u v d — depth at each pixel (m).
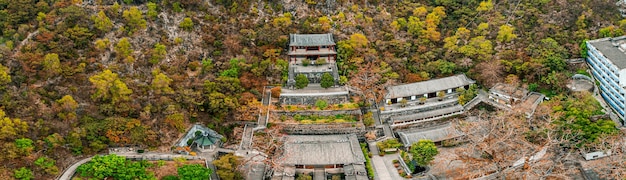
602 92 149.75
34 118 117.81
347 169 122.19
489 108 146.12
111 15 146.12
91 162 112.88
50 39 134.38
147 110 127.06
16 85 123.81
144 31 146.50
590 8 170.75
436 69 152.50
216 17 157.62
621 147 123.88
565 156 129.00
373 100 146.50
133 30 144.88
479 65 152.25
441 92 147.12
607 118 140.00
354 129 136.38
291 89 147.00
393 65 152.38
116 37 142.88
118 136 120.38
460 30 161.38
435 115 142.88
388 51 156.88
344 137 131.50
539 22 165.38
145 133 122.31
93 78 126.19
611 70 142.62
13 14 138.88
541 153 128.50
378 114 142.88
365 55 154.00
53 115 119.94
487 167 121.12
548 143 122.69
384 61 153.50
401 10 169.12
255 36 155.25
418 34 161.38
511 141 126.88
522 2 173.88
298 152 124.56
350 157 123.56
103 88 125.19
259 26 158.88
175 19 152.50
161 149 123.81
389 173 124.94
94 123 121.38
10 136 111.12
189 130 130.00
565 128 131.88
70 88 127.00
